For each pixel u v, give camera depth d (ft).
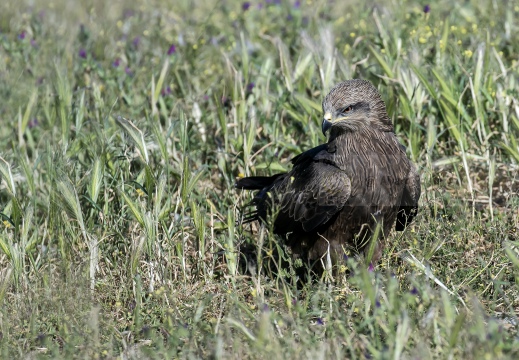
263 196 62.80
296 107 75.72
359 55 83.66
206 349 48.47
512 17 91.35
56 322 53.01
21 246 58.03
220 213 65.77
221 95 80.43
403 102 71.36
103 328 51.47
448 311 43.96
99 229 61.36
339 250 60.08
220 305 53.93
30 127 82.99
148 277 57.36
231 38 96.99
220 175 71.87
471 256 58.13
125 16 108.78
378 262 60.39
